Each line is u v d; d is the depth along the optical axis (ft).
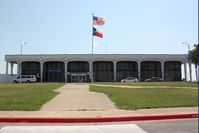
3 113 46.03
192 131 32.81
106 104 58.59
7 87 128.57
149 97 71.72
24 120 40.96
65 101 64.39
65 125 38.29
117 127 36.11
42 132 33.01
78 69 296.92
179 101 61.46
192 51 228.02
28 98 67.97
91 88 125.39
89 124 39.14
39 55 285.64
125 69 299.99
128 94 82.28
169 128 34.96
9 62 299.17
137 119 42.32
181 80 298.56
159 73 300.61
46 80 294.05
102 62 299.58
